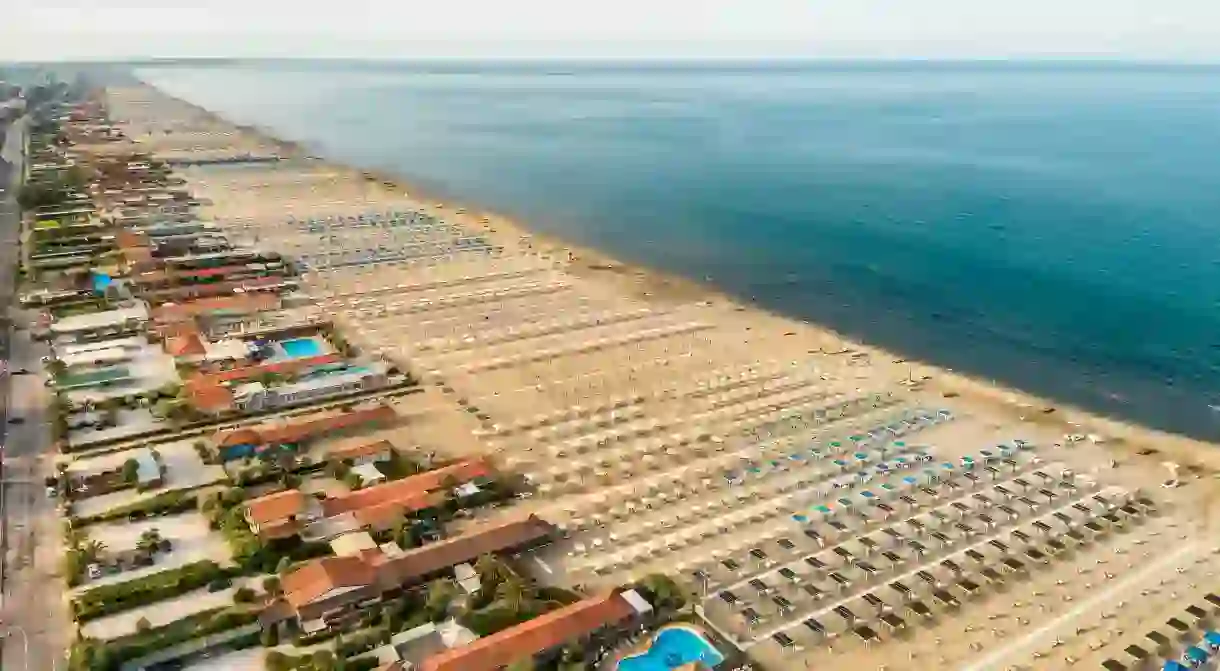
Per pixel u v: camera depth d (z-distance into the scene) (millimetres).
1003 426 110000
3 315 134000
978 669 67562
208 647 66688
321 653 65688
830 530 85562
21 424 100562
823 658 68750
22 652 65938
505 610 71438
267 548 77438
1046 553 82562
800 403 114625
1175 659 68750
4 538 79625
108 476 89500
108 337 127250
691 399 115125
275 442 97125
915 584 77812
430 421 106875
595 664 66875
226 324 134375
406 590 73938
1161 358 134125
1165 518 88938
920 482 94500
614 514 87438
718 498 91062
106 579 74312
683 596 74750
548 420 107562
